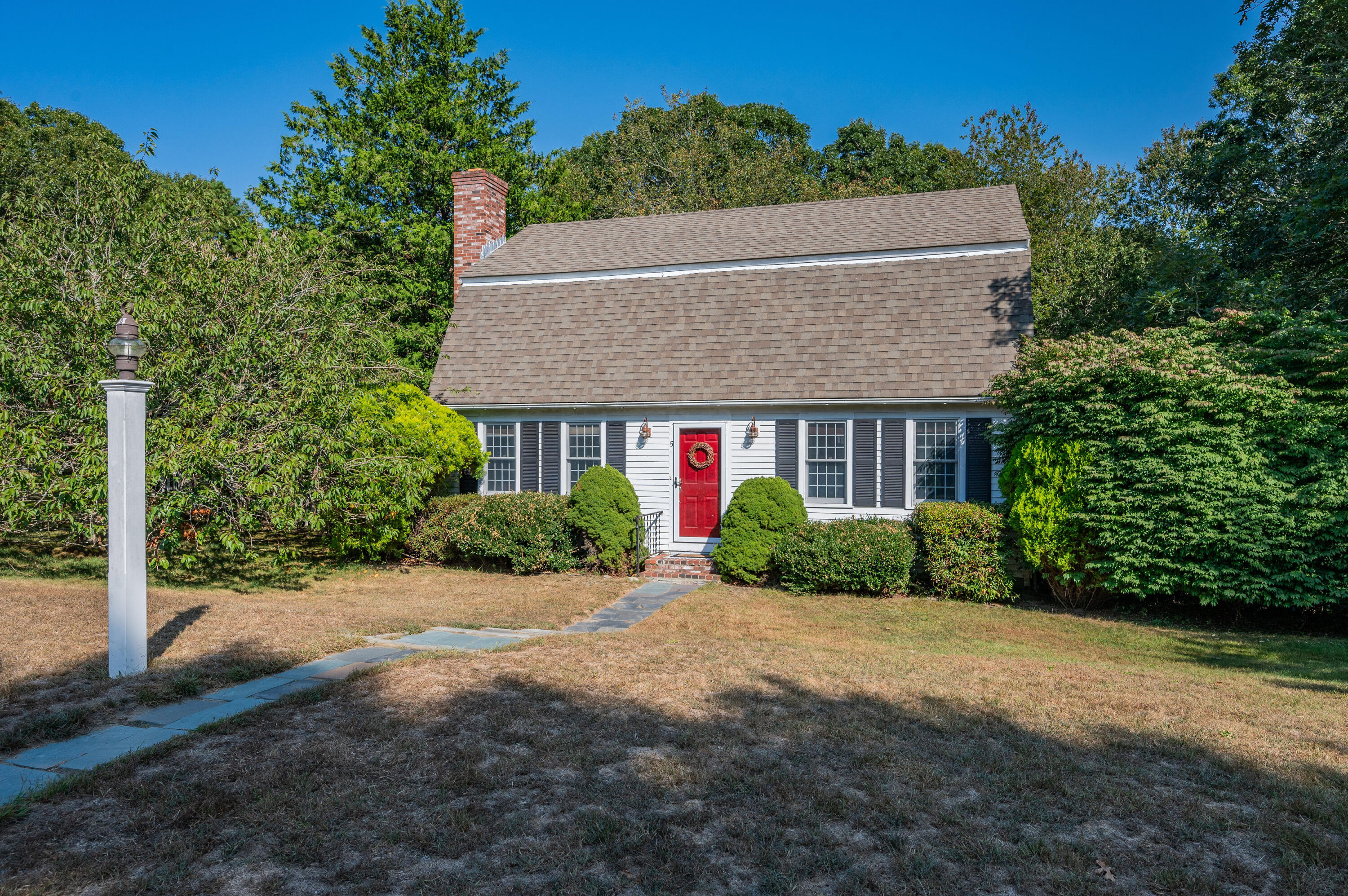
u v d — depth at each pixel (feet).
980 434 45.47
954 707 21.33
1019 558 42.70
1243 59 65.98
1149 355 37.63
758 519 45.09
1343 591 33.58
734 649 27.96
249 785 15.21
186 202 49.42
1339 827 14.40
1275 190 62.80
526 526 46.73
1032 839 13.85
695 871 12.61
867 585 41.81
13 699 19.61
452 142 85.56
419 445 47.09
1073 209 101.81
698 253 58.70
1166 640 33.86
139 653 22.21
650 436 51.67
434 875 12.37
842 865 12.96
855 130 151.74
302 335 43.70
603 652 26.86
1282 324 38.09
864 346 48.98
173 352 37.24
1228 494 34.63
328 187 77.10
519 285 60.64
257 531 54.60
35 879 11.86
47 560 44.16
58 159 81.20
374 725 18.61
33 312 36.29
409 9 85.51
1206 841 13.92
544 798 15.12
